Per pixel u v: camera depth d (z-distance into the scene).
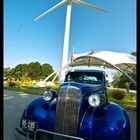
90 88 3.93
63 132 3.50
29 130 3.79
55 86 10.70
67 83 3.74
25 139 3.78
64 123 3.51
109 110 3.65
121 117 3.54
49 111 3.81
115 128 3.35
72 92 3.58
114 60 7.71
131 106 10.57
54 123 3.62
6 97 12.24
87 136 3.41
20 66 57.06
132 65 8.70
